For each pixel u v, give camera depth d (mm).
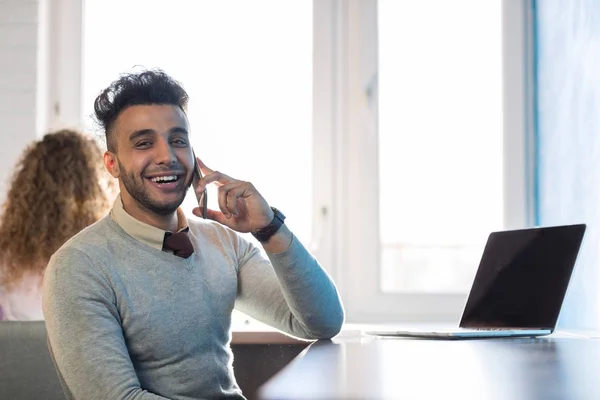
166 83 1780
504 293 2109
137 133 1729
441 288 3242
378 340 1848
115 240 1710
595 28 2500
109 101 1776
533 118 3172
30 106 3201
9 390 1842
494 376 1121
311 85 3311
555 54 2910
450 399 921
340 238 3260
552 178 2941
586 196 2592
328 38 3297
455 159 3254
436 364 1281
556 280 1998
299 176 3307
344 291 3248
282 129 3316
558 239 2029
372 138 3256
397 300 3227
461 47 3273
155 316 1684
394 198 3264
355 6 3279
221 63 3332
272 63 3330
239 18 3342
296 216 3299
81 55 3336
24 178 2162
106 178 2271
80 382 1538
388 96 3281
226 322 1821
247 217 1884
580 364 1261
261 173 3312
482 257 2217
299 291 1848
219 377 1778
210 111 3326
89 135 2258
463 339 1837
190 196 3236
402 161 3270
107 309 1628
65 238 2123
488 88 3256
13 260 2121
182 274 1736
